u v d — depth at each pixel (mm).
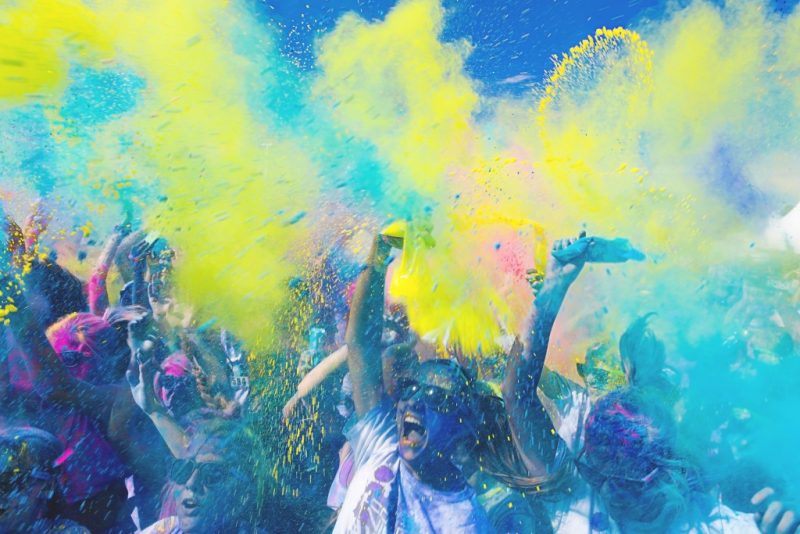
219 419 2398
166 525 2223
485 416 2293
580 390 2613
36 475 1956
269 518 2307
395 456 2256
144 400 2346
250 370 2699
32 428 2039
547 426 2305
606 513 2275
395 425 2303
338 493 2402
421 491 2223
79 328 2316
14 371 2162
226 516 2238
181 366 2463
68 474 2129
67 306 2541
